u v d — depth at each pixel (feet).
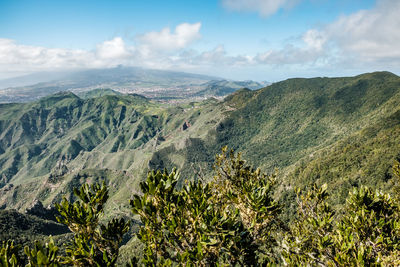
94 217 23.97
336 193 279.90
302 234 38.78
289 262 34.71
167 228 25.45
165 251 25.21
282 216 219.41
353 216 40.75
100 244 23.50
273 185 37.96
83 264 21.72
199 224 25.59
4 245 20.43
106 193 25.21
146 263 23.39
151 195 26.18
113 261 22.59
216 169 38.65
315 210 40.63
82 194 24.54
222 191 36.45
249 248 28.30
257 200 28.78
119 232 24.30
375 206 40.91
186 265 22.35
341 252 33.09
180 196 26.78
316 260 35.65
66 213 22.99
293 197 278.26
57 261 19.71
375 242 35.32
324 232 37.45
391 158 274.77
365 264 30.66
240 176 37.29
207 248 24.76
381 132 378.12
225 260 27.94
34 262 18.94
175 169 27.91
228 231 24.13
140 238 24.88
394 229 37.22
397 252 32.71
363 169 289.74
